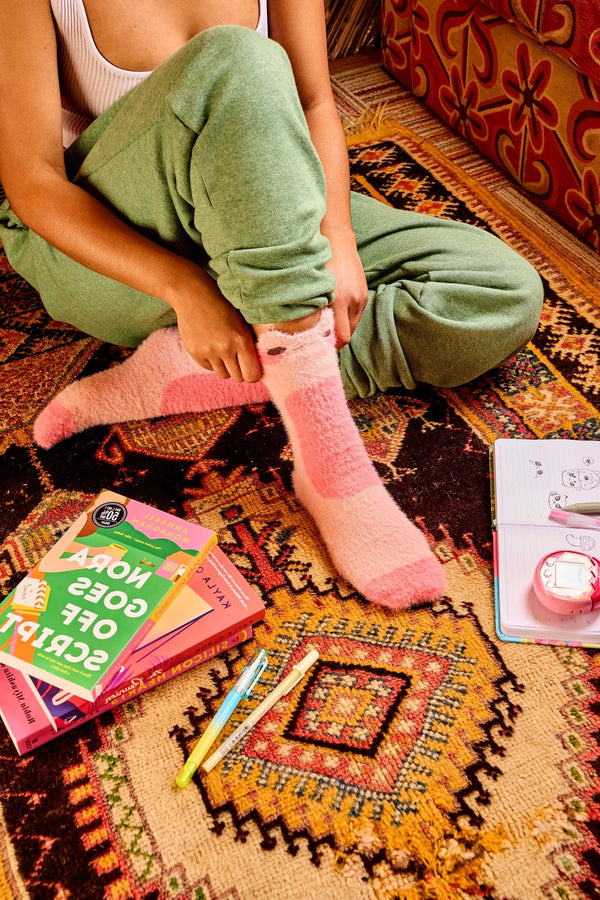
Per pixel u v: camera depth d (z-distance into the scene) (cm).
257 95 75
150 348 109
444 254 109
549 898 67
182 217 86
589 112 127
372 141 167
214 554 90
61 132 93
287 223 77
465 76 157
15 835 74
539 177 146
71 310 112
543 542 92
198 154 77
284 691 83
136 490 105
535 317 107
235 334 87
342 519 93
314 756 78
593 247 139
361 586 90
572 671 83
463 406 114
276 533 99
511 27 139
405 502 101
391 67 186
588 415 111
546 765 76
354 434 93
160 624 83
